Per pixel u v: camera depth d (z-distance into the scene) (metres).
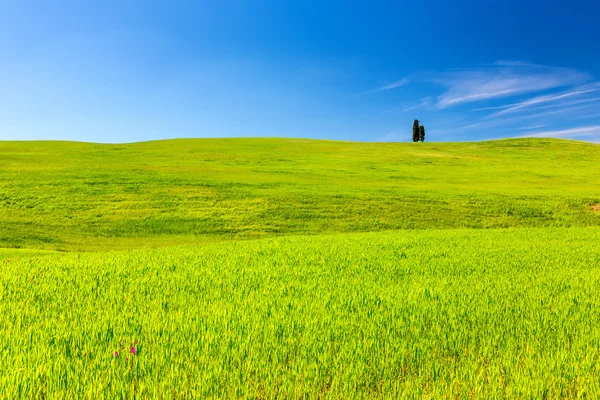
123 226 32.62
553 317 7.26
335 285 10.38
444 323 6.87
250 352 5.38
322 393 4.33
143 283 10.59
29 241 27.31
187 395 4.20
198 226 33.31
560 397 4.40
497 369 4.82
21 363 4.99
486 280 10.98
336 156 74.38
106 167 54.53
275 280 11.09
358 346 5.60
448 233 26.31
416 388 4.43
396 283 10.68
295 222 34.91
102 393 4.21
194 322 6.85
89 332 6.36
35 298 8.98
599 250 17.44
